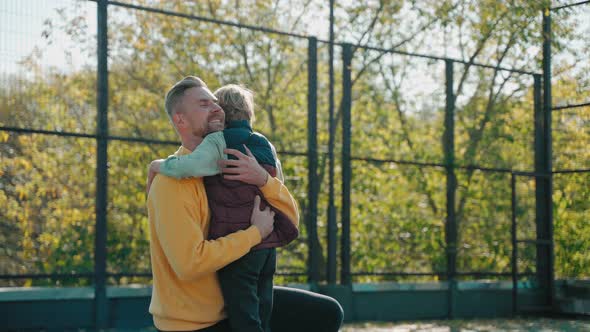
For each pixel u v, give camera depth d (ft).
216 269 6.76
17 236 18.99
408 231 24.62
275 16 27.48
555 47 25.85
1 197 18.83
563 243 26.40
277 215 7.25
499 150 26.09
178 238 6.71
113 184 20.81
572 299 25.75
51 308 19.35
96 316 19.80
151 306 7.34
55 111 19.65
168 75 22.03
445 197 25.13
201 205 6.94
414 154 24.88
